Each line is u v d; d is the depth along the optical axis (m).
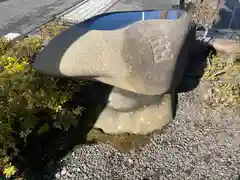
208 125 2.81
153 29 2.25
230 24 4.38
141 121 2.71
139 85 2.39
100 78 2.43
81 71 2.31
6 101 2.08
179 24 2.32
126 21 3.07
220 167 2.37
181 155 2.49
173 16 2.97
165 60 2.29
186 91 3.25
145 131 2.71
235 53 3.57
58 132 2.63
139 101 2.66
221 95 3.15
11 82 2.14
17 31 4.66
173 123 2.83
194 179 2.27
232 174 2.31
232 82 3.27
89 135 2.65
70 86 2.60
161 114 2.76
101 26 2.92
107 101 2.73
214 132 2.73
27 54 2.58
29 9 5.68
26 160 2.33
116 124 2.70
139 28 2.24
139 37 2.22
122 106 2.65
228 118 2.89
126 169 2.36
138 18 3.10
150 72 2.31
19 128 2.25
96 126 2.73
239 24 4.38
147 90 2.42
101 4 5.93
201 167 2.38
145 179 2.27
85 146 2.54
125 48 2.25
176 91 3.23
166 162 2.43
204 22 3.84
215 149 2.55
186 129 2.77
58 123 2.43
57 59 2.34
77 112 2.51
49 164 2.35
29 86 2.20
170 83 2.44
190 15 2.95
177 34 2.30
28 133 2.25
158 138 2.66
